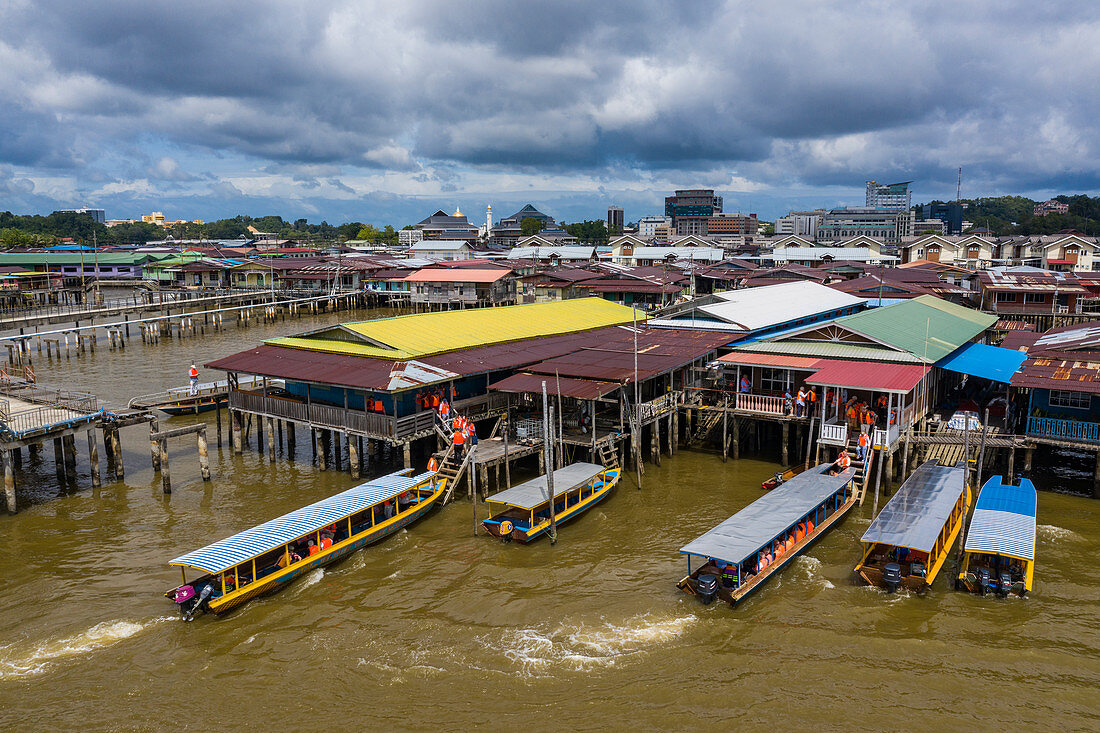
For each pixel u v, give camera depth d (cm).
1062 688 2195
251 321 10612
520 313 5747
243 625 2612
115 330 8512
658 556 3106
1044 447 4312
